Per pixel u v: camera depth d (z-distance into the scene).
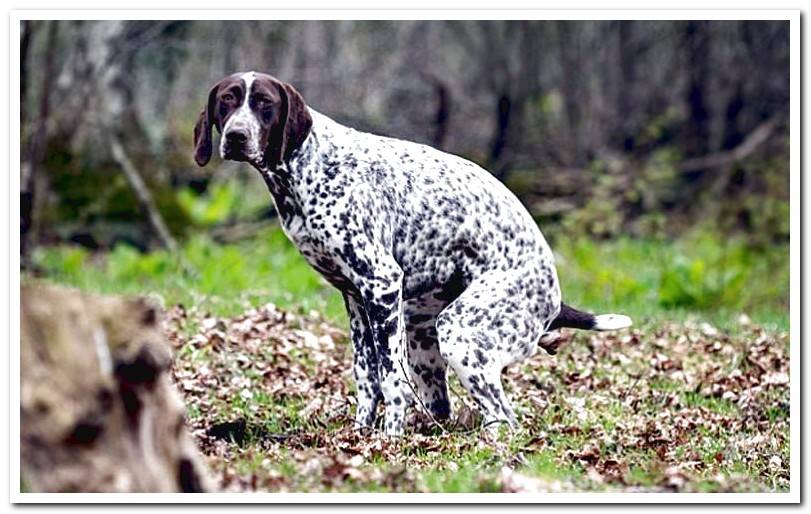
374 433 9.24
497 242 9.64
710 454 9.45
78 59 20.77
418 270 9.52
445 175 9.62
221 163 24.23
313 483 7.58
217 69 25.95
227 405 10.30
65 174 20.69
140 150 21.88
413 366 9.97
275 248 20.02
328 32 26.44
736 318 15.38
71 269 18.33
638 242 22.00
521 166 24.48
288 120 9.12
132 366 6.03
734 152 23.55
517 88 25.86
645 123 26.22
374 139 9.60
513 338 9.58
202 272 16.89
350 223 9.20
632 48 26.39
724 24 25.62
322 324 12.75
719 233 22.27
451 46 28.28
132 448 6.03
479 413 9.78
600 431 9.69
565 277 18.62
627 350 12.68
